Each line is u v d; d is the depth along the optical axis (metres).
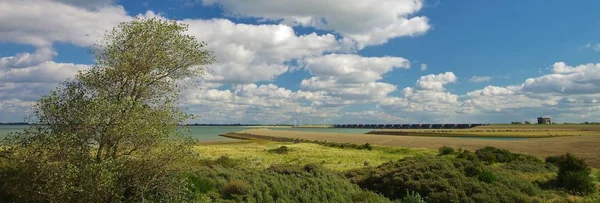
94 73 16.56
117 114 15.20
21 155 14.65
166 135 16.30
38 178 14.73
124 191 16.08
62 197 14.29
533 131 197.12
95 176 14.38
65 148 14.54
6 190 15.26
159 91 17.64
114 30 17.11
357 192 23.72
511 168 36.50
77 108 15.36
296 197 20.23
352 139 122.94
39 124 15.15
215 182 20.44
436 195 23.41
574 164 29.77
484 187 24.86
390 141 107.06
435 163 28.66
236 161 40.94
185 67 17.98
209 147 77.94
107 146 15.49
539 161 45.66
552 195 25.58
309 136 156.88
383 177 27.66
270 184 21.41
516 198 23.80
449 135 167.38
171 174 16.80
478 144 85.75
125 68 16.64
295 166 27.39
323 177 24.83
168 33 17.55
